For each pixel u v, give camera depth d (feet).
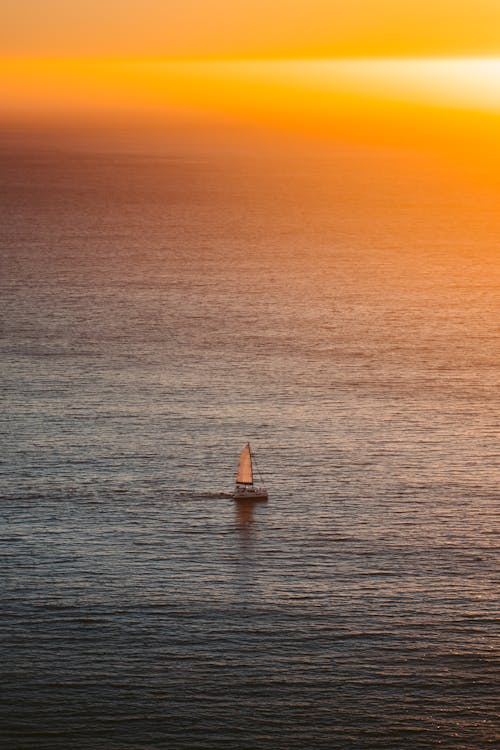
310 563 586.86
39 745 444.14
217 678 485.15
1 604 541.34
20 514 643.04
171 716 461.37
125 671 489.67
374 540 613.93
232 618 531.50
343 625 526.57
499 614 537.65
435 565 586.86
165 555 594.24
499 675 489.26
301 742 447.42
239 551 599.16
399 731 453.99
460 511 653.30
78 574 572.10
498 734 452.76
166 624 525.75
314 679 485.15
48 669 490.49
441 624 528.63
